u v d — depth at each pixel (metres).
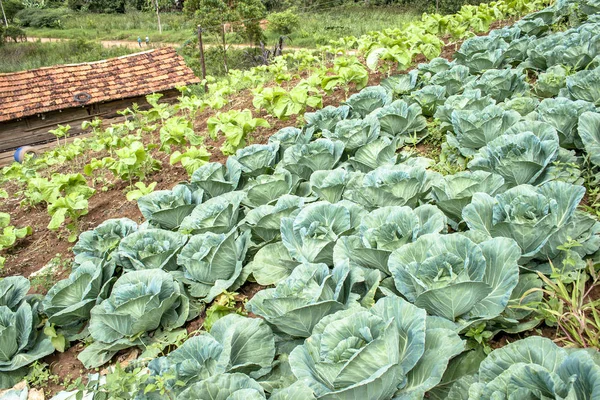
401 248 3.37
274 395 2.75
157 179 7.46
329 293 3.32
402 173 4.35
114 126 9.55
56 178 6.30
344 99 8.58
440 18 10.62
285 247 4.37
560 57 7.01
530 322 3.25
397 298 2.99
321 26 36.25
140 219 6.45
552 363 2.44
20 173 7.79
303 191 5.41
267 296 3.48
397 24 31.59
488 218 3.70
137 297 3.92
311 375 2.73
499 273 3.19
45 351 4.37
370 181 4.47
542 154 4.39
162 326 4.25
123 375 3.33
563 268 3.32
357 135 5.63
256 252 4.69
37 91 15.89
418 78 7.80
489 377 2.54
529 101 5.59
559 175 4.26
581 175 4.88
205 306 4.45
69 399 4.00
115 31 49.12
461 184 4.08
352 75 7.68
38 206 7.80
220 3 30.61
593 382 2.20
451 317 3.13
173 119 7.74
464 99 5.98
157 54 18.17
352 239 3.76
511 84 6.57
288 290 3.34
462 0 29.36
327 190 4.64
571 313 3.09
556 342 3.27
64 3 59.47
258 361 3.34
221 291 4.23
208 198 5.64
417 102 6.77
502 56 7.71
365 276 3.60
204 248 4.35
